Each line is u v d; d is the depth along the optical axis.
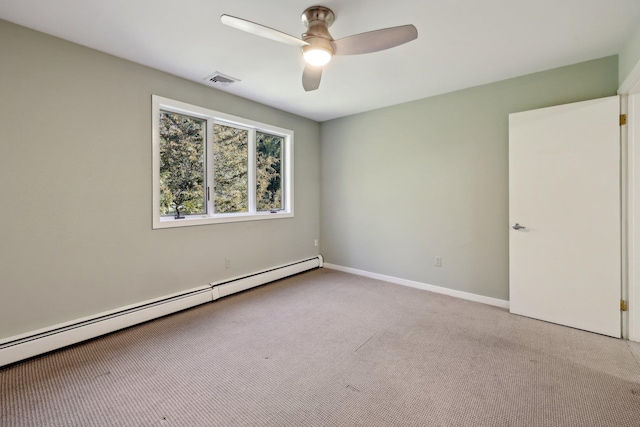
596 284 2.40
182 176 3.07
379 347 2.21
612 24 1.97
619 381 1.78
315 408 1.57
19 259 2.03
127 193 2.55
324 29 1.82
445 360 2.03
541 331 2.45
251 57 2.45
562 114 2.49
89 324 2.27
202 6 1.78
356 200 4.20
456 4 1.76
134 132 2.58
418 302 3.13
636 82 2.07
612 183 2.31
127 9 1.81
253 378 1.83
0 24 1.92
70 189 2.24
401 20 1.92
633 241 2.26
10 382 1.76
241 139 3.66
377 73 2.76
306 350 2.16
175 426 1.44
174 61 2.53
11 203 1.99
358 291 3.49
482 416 1.51
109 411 1.53
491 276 3.08
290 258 4.21
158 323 2.61
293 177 4.21
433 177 3.44
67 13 1.86
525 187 2.69
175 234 2.91
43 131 2.11
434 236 3.47
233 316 2.77
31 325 2.08
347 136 4.27
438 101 3.37
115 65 2.44
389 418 1.50
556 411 1.54
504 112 2.93
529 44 2.23
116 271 2.50
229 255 3.41
